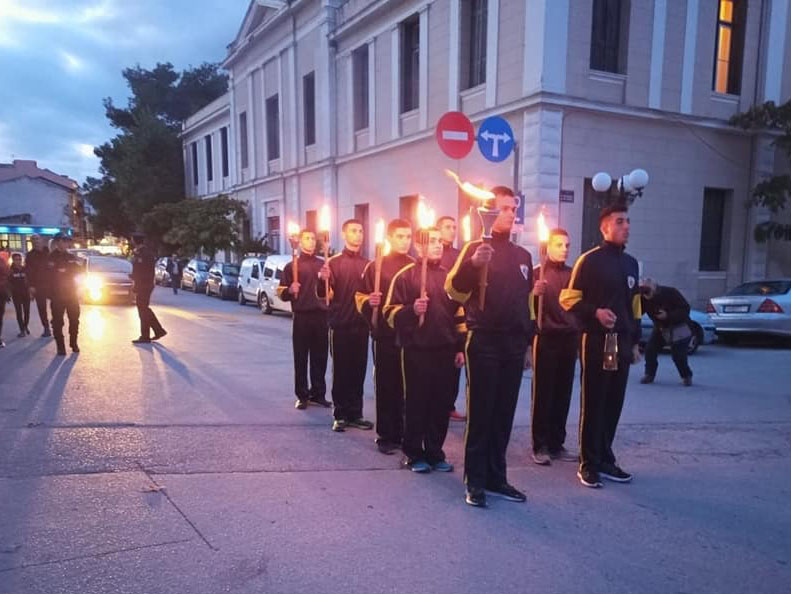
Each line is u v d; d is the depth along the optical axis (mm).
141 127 43781
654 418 6676
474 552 3508
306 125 26875
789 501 4406
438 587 3123
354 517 3918
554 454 5289
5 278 10094
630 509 4199
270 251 29922
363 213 23422
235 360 9234
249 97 32406
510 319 4125
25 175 59094
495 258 4156
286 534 3648
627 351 4637
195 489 4266
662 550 3607
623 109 15414
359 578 3186
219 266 24312
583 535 3773
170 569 3209
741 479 4848
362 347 5809
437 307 4602
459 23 17219
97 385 7223
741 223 18188
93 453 4891
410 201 20312
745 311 12414
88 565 3223
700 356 11320
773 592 3188
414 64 20078
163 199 42500
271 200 30688
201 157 41062
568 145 14992
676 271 17047
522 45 14961
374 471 4758
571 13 14602
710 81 16922
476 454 4191
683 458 5348
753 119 16953
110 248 61750
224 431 5605
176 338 11484
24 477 4359
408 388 4719
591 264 4562
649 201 16406
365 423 5898
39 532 3564
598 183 12836
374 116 21734
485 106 16297
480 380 4133
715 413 6930
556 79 14523
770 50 17625
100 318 14695
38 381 7359
